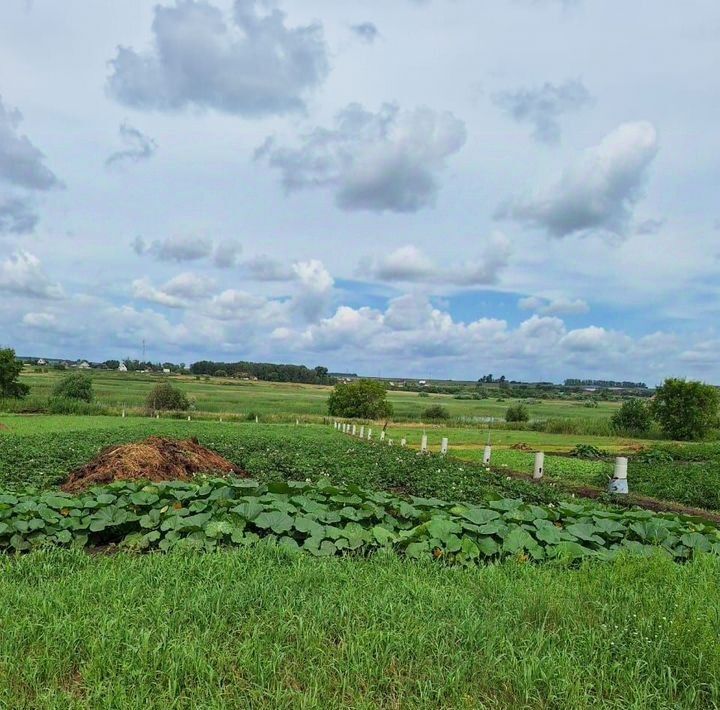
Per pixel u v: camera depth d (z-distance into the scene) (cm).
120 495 892
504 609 535
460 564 707
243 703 396
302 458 1958
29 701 396
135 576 599
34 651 450
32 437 2555
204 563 634
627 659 452
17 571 633
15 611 511
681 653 452
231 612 510
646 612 521
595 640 477
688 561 740
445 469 1888
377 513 821
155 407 5916
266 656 446
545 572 661
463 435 4356
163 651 442
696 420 4803
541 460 1962
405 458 2172
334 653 454
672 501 1725
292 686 419
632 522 866
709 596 563
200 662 426
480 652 460
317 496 886
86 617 495
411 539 750
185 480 1314
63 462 1644
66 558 685
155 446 1411
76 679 429
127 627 479
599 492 1792
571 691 413
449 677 421
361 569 646
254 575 594
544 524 815
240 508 771
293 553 686
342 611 511
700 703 416
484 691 423
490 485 1619
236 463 1847
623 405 5256
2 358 6069
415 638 471
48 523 777
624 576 619
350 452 2297
